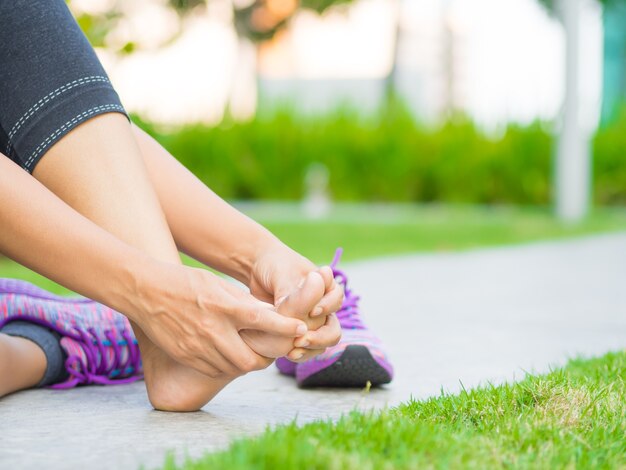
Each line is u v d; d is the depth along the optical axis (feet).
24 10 4.21
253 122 36.32
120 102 4.30
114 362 5.14
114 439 3.77
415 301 10.07
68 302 5.20
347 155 35.99
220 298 3.74
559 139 29.58
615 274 13.69
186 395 4.25
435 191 36.17
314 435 3.32
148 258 3.83
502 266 15.24
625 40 47.85
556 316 8.79
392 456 3.16
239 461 2.94
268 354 3.85
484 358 6.33
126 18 11.58
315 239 20.93
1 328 4.91
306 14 35.24
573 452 3.43
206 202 4.62
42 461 3.39
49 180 4.13
